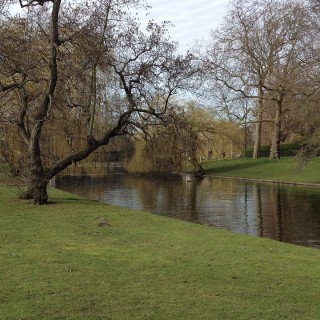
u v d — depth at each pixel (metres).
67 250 9.66
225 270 8.22
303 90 36.69
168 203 26.27
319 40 34.81
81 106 20.02
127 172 49.28
